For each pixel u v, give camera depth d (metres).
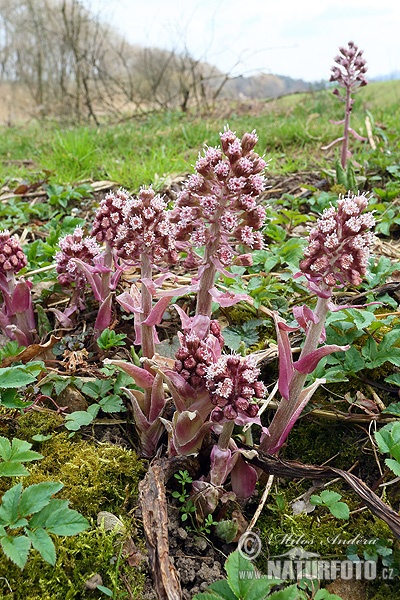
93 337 0.56
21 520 0.34
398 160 0.96
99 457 0.44
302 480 0.45
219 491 0.39
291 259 0.65
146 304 0.45
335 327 0.53
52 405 0.50
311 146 1.21
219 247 0.41
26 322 0.56
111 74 2.46
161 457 0.44
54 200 0.90
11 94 3.10
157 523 0.37
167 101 2.24
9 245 0.54
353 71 0.85
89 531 0.39
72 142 1.13
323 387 0.51
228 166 0.38
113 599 0.35
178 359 0.38
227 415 0.35
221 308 0.60
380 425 0.48
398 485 0.44
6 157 1.54
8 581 0.35
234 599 0.34
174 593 0.34
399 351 0.49
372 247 0.71
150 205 0.43
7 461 0.37
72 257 0.56
